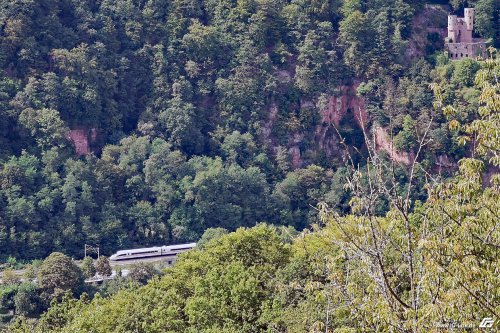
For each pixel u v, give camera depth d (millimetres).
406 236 45875
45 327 105875
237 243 101562
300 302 77562
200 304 83375
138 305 90938
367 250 45531
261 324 79938
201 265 102188
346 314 46688
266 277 90750
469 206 44812
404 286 48719
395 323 43156
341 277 46969
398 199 44844
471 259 43188
